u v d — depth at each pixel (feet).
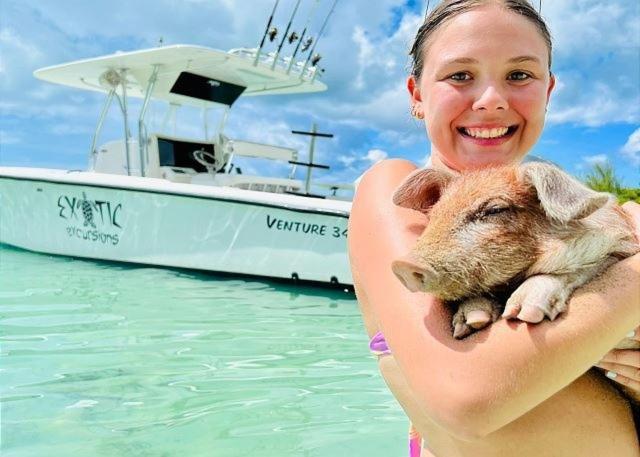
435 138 2.11
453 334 1.52
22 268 8.07
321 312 6.20
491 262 1.62
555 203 1.52
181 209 8.00
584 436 1.67
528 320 1.44
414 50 2.26
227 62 9.14
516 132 2.06
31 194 9.13
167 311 5.94
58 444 2.96
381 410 3.58
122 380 3.94
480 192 1.72
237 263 7.81
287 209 7.45
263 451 2.96
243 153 9.60
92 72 9.86
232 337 5.07
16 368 4.11
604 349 1.46
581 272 1.57
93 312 5.75
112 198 8.41
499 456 1.70
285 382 4.02
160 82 9.84
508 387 1.41
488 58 1.96
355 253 1.90
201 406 3.55
